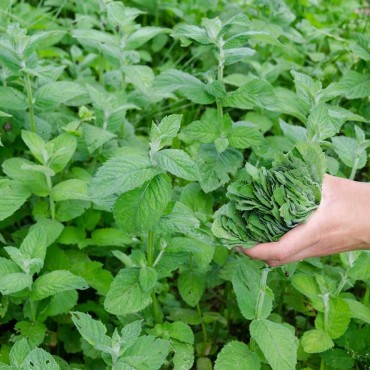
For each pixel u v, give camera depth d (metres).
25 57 0.85
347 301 0.81
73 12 1.43
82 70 1.16
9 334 0.87
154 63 1.40
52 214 0.84
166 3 1.38
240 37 0.78
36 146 0.83
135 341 0.67
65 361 0.81
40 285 0.75
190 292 0.84
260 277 0.76
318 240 0.68
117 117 0.91
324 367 0.82
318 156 0.67
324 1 1.44
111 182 0.64
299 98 0.85
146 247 0.83
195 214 0.78
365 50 0.99
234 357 0.73
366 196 0.68
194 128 0.80
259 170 0.67
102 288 0.83
